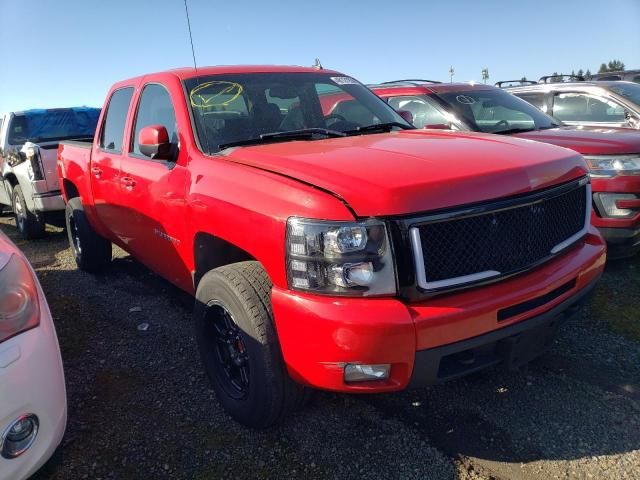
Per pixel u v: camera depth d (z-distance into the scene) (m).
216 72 3.79
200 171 3.07
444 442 2.71
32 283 2.33
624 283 4.56
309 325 2.25
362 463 2.58
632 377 3.21
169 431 2.89
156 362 3.65
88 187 4.89
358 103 4.11
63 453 2.73
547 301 2.55
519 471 2.49
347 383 2.28
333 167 2.49
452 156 2.65
